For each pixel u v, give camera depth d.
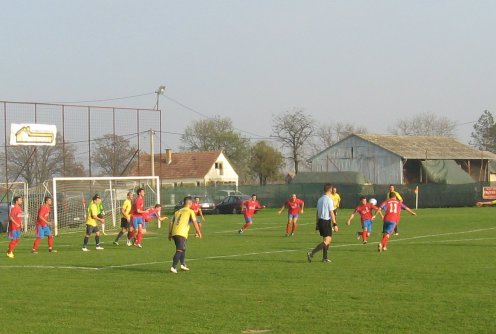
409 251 20.95
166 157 85.69
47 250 25.16
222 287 14.16
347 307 11.58
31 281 15.90
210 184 81.50
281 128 94.50
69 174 43.88
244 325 10.43
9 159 44.16
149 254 22.28
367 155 75.50
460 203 60.56
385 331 9.77
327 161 78.12
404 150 73.94
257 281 14.92
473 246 22.38
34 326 10.72
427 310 11.12
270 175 95.06
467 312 10.87
